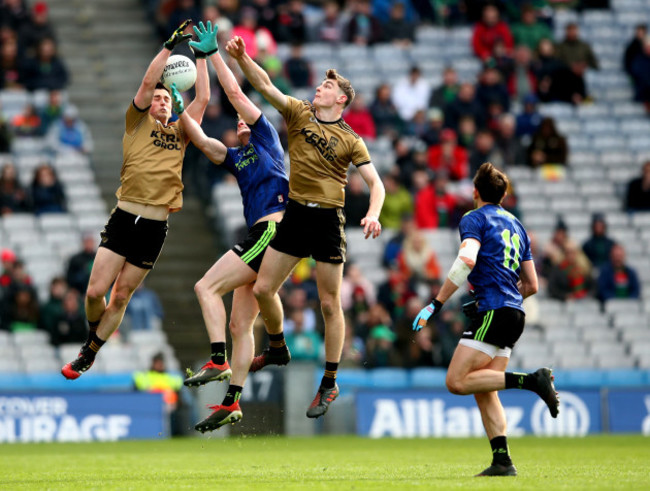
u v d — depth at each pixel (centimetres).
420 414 5266
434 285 5984
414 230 6059
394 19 7788
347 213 6309
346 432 5300
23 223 6119
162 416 5050
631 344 6184
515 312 2597
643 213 6962
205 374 2795
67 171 6531
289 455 3897
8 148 6494
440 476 2759
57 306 5503
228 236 6303
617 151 7469
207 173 6612
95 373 5350
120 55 7662
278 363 3006
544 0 8238
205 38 2922
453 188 6712
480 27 7700
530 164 7075
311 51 7531
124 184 2856
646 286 6700
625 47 8281
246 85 6650
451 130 7012
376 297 5825
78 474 2988
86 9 7950
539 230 6800
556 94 7619
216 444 4662
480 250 2617
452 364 2611
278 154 2961
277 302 2881
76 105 7250
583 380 5838
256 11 7356
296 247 2792
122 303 2930
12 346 5441
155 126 2877
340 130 2770
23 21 6975
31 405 4900
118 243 2853
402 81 7231
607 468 3055
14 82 6894
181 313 6191
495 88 7169
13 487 2530
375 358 5484
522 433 5341
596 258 6481
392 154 6838
